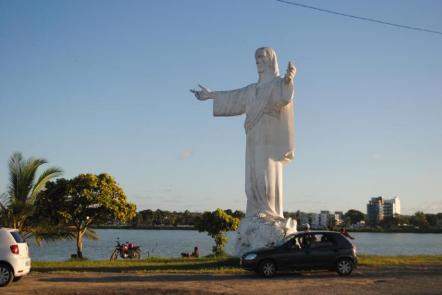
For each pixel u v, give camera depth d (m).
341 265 22.00
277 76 29.55
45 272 23.11
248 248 27.69
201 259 29.86
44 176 33.50
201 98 30.88
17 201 31.98
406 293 17.20
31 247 73.50
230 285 19.05
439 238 134.12
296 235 22.25
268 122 29.22
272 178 28.94
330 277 21.52
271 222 27.77
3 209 31.98
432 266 25.48
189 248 77.81
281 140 29.19
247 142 29.77
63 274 22.47
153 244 93.38
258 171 29.03
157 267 25.03
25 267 19.28
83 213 38.94
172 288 18.09
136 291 17.41
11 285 18.91
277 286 18.81
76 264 26.64
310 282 19.91
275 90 28.80
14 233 19.22
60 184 38.94
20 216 32.12
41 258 48.72
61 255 54.56
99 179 39.91
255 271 21.69
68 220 38.91
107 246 80.31
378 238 129.25
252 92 29.75
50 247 73.94
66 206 38.62
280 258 21.64
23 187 32.75
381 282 19.89
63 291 17.44
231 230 43.78
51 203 38.53
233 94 30.36
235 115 30.53
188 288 18.14
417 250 66.00
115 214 39.72
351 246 22.27
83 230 39.84
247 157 29.66
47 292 17.23
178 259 30.12
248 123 29.58
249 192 29.27
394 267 25.06
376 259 28.08
